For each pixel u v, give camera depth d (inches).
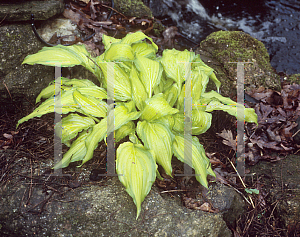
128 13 67.0
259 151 53.3
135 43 52.3
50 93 51.0
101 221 44.4
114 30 64.2
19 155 48.5
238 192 49.3
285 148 53.0
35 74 53.3
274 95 58.3
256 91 58.2
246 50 60.6
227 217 47.6
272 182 50.3
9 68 51.9
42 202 45.1
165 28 71.9
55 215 44.5
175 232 44.4
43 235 44.1
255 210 48.6
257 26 80.9
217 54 60.2
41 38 55.1
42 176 47.0
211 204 47.0
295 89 60.6
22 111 53.0
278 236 47.4
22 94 52.4
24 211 44.6
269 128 54.6
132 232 44.3
